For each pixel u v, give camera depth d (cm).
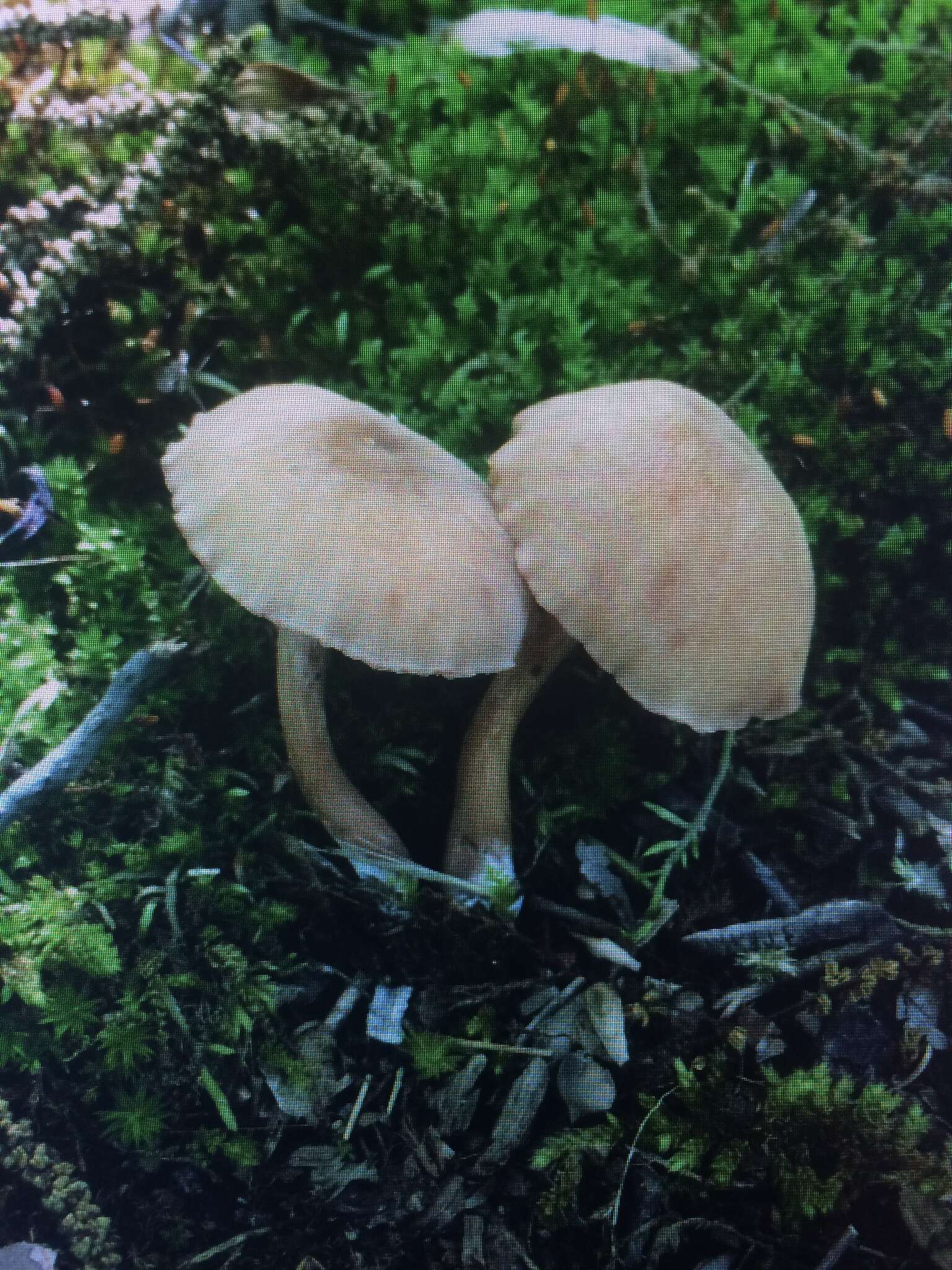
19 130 16
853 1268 11
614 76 18
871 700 15
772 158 18
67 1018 12
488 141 17
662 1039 13
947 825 14
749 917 14
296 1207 12
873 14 19
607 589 11
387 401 15
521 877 14
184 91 17
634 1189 12
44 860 13
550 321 16
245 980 12
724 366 16
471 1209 12
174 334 16
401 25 19
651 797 15
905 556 15
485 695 14
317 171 16
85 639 14
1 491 15
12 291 15
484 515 12
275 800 14
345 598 11
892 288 16
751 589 12
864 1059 13
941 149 17
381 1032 13
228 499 11
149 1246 11
